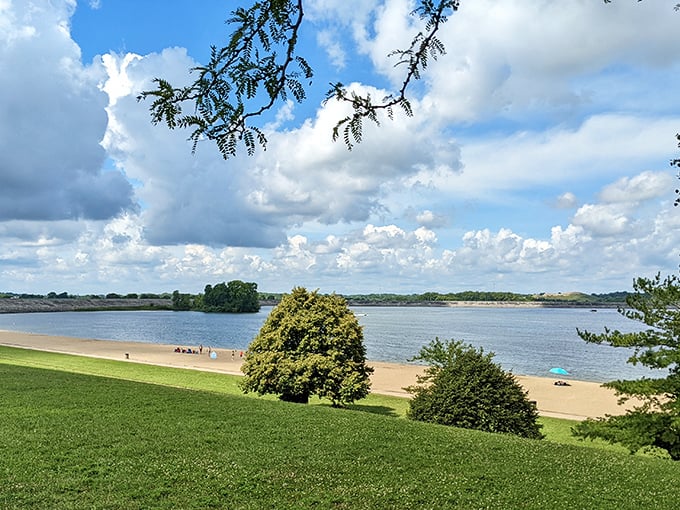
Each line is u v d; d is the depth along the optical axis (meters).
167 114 2.27
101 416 16.48
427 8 2.54
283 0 2.15
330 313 28.16
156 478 10.88
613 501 10.64
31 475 10.70
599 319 196.62
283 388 26.61
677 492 11.41
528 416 19.22
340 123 2.65
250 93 2.28
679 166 7.92
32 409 17.05
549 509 10.05
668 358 14.05
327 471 11.88
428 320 180.25
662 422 14.91
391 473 11.97
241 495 10.18
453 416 18.86
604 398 36.88
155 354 65.69
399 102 2.66
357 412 19.61
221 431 15.30
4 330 119.00
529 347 85.00
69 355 58.53
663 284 14.99
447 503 10.19
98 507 9.25
